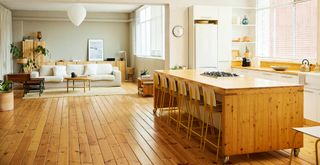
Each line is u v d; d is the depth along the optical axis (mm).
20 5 12617
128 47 15766
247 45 9562
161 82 6844
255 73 8102
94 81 12305
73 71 12617
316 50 7219
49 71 12359
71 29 14961
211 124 5230
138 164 4168
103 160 4320
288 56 8352
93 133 5680
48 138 5371
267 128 4324
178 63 8852
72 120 6711
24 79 10438
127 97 9906
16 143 5094
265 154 4570
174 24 8766
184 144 5031
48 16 14562
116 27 15508
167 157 4434
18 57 14148
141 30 14047
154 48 12250
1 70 11484
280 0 8562
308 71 7051
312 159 4336
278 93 4336
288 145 4426
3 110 7719
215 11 8703
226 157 4176
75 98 9711
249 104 4227
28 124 6367
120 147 4875
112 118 6891
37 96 10047
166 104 7250
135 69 14812
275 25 8781
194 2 8852
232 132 4184
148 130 5879
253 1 9320
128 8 13906
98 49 15289
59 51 14906
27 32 14477
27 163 4215
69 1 8266
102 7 13500
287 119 4395
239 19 9148
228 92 4141
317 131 3352
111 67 12992
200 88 5441
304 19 7766
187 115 7012
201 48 8609
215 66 8797
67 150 4742
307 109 6172
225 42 8852
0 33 11375
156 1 8641
